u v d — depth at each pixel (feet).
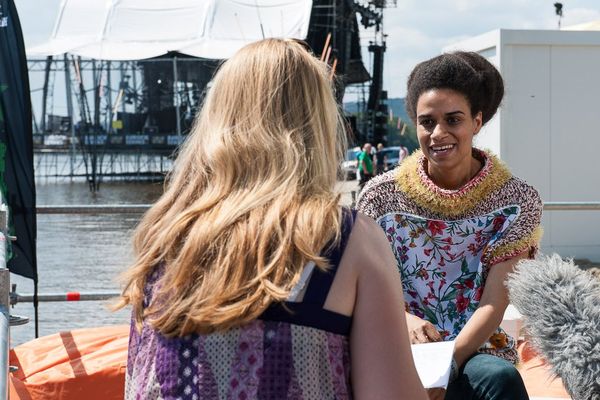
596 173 33.96
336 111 6.12
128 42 42.32
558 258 7.00
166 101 115.85
